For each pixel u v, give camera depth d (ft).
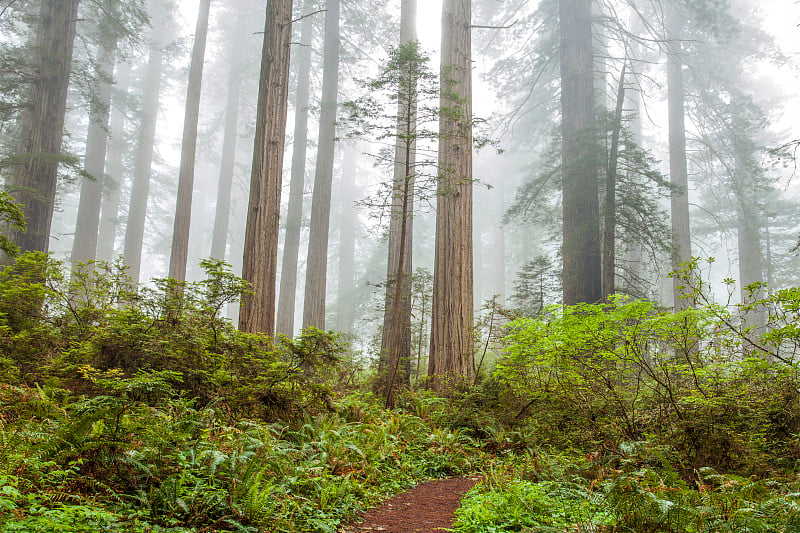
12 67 54.85
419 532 16.96
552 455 26.50
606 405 28.14
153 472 15.02
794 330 21.04
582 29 67.72
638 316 26.17
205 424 20.24
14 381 22.35
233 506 14.66
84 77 67.97
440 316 45.52
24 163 52.19
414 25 66.08
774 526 13.65
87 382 22.67
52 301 28.63
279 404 26.27
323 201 72.69
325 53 77.25
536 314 64.28
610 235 58.95
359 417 30.37
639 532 14.71
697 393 24.50
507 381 35.01
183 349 24.77
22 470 13.48
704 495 16.48
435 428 32.91
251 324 38.91
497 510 17.67
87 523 11.77
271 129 42.65
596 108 69.05
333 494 18.42
